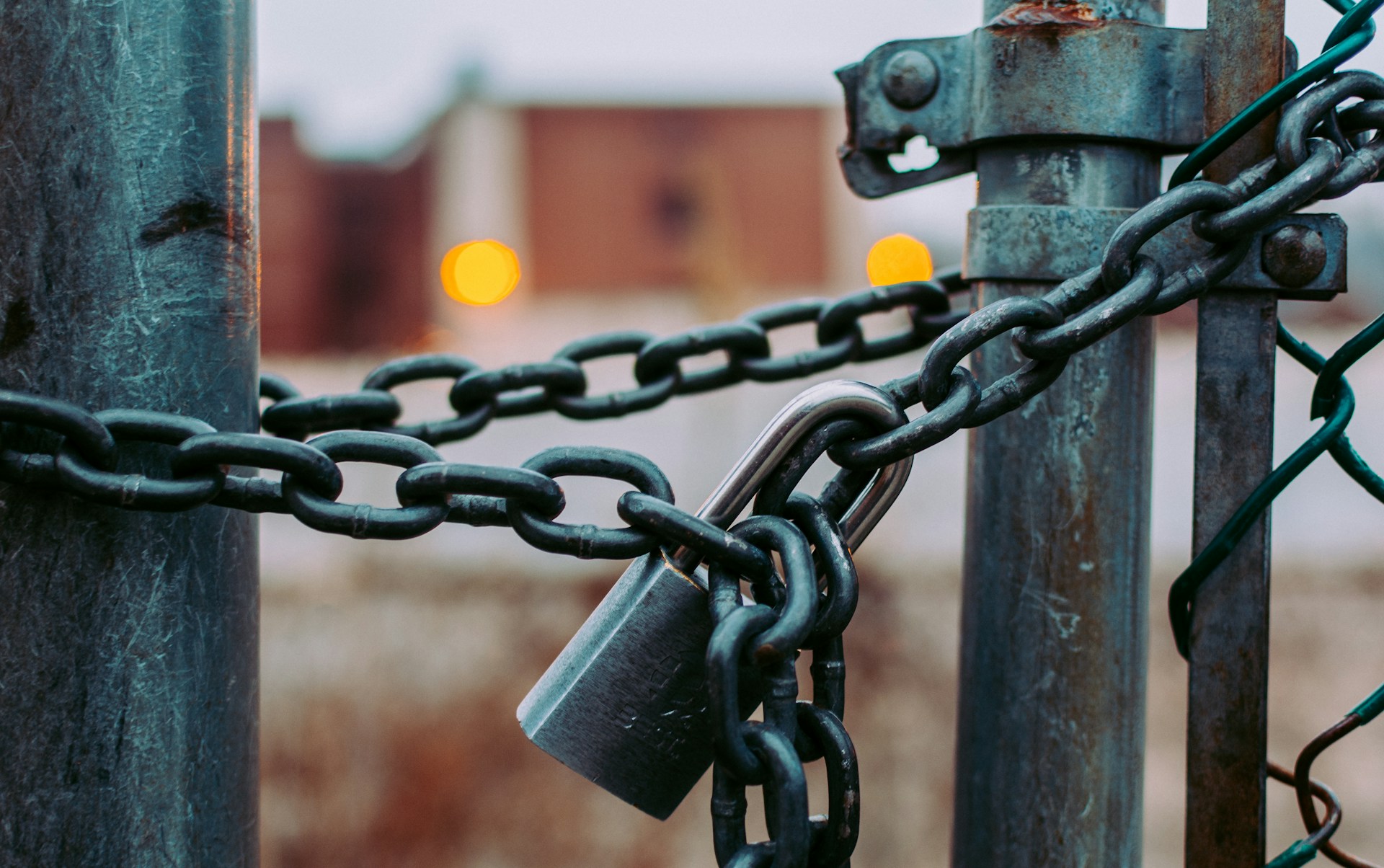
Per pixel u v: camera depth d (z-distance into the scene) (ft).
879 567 21.98
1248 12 3.81
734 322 5.68
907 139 4.33
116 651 3.61
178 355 3.66
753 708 3.67
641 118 69.00
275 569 23.98
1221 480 3.93
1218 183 3.78
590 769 3.84
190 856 3.72
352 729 15.64
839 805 3.29
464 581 21.99
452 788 14.75
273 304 75.36
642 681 3.83
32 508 3.56
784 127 68.69
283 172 75.46
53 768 3.59
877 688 16.99
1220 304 3.91
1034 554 4.12
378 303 75.72
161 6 3.63
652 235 68.85
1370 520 28.27
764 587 3.51
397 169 75.51
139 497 3.43
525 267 68.95
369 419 4.98
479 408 5.47
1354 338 3.95
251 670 3.89
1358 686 18.20
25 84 3.55
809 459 3.57
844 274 68.39
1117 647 4.10
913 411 12.46
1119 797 4.12
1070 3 3.97
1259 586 3.91
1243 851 3.95
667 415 37.24
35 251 3.57
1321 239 3.81
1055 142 4.01
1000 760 4.18
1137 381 4.09
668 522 3.45
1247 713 3.93
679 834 14.11
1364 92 3.62
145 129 3.61
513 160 68.95
